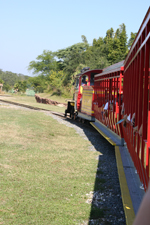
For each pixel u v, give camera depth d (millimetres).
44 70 87938
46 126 16734
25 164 8031
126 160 6535
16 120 17344
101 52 57375
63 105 40906
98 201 5551
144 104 3666
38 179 6723
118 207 5246
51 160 8789
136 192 4371
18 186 6113
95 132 16078
